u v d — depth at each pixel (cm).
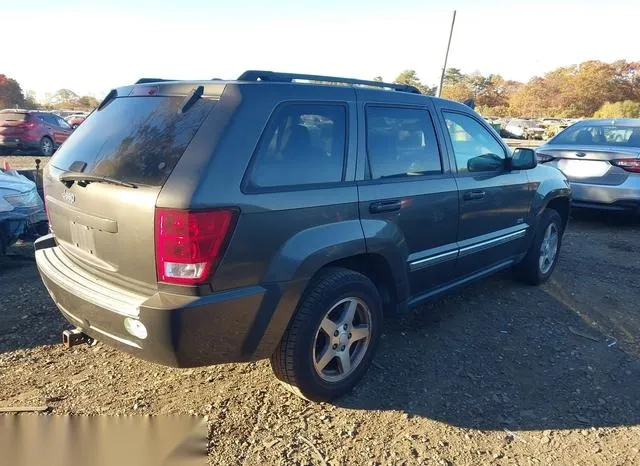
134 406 318
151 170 269
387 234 341
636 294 530
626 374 374
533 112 8306
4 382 339
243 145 273
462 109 436
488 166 447
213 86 289
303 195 294
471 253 429
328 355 322
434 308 478
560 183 545
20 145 1938
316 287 308
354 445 290
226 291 267
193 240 253
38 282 521
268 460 276
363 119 340
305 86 314
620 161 773
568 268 610
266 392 337
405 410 323
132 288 280
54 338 401
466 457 284
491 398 339
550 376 368
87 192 293
